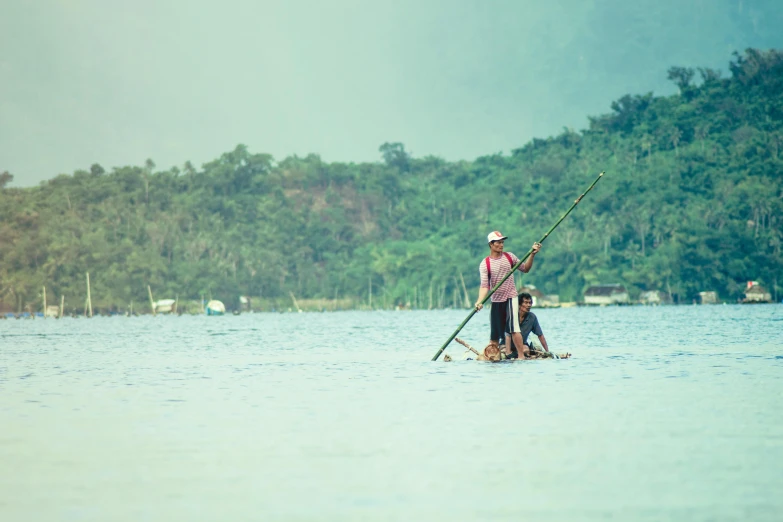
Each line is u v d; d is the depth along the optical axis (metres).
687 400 38.44
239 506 21.80
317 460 26.81
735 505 21.19
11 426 33.94
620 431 30.78
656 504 21.39
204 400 41.62
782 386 43.62
